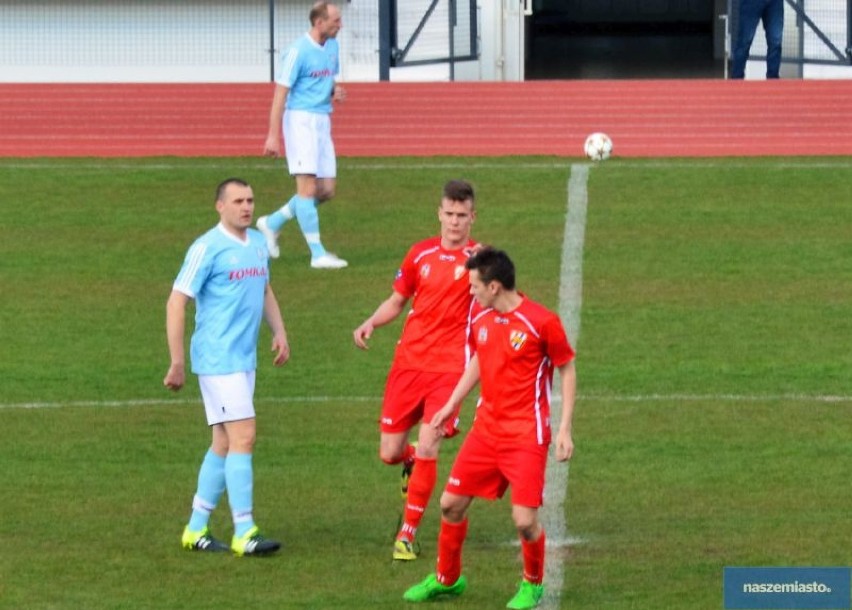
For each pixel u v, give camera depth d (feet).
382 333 163.63
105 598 97.14
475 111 268.82
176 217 212.02
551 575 100.83
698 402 140.26
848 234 198.80
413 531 104.12
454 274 106.32
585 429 133.28
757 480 120.26
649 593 97.71
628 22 440.86
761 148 249.55
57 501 116.88
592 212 209.97
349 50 321.11
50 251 196.65
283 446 130.11
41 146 258.16
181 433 134.00
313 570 102.27
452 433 106.22
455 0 318.65
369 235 201.77
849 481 119.75
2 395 145.48
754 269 184.75
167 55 323.57
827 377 147.02
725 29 349.00
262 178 231.91
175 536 109.19
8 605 96.02
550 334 92.99
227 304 103.76
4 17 322.55
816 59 316.60
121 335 164.45
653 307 170.50
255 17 322.14
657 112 265.13
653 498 116.47
